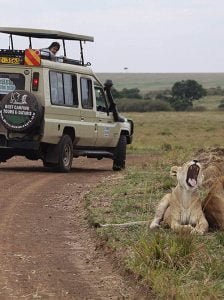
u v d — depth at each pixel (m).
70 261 10.04
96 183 17.91
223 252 9.84
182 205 11.03
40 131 19.64
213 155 17.08
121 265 9.53
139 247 9.65
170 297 8.08
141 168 20.72
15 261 9.91
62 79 20.41
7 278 9.01
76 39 21.75
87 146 21.70
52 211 13.92
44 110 19.59
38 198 15.35
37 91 19.64
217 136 56.03
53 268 9.62
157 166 20.27
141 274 8.88
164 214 11.37
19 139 19.84
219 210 11.12
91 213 12.91
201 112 120.62
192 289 8.16
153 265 9.07
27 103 19.31
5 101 19.48
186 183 10.95
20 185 17.19
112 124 22.44
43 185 17.33
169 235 10.49
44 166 21.75
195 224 11.05
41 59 19.69
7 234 11.67
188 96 141.12
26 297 8.21
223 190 11.28
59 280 9.02
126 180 17.38
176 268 9.07
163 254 9.30
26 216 13.31
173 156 22.20
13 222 12.69
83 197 15.20
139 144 40.91
